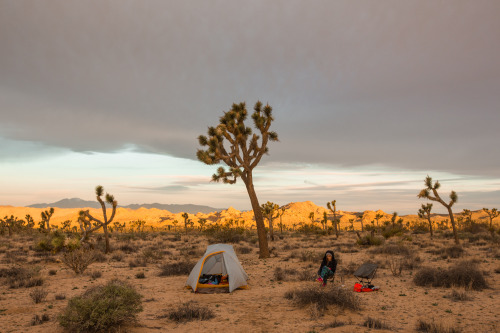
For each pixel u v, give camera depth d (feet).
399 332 25.67
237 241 128.06
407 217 586.86
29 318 31.14
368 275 41.14
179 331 26.89
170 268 58.34
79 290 44.91
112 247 104.88
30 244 122.21
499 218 370.94
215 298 39.29
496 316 29.50
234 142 80.84
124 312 26.71
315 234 194.29
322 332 25.85
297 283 48.03
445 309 32.24
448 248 85.46
